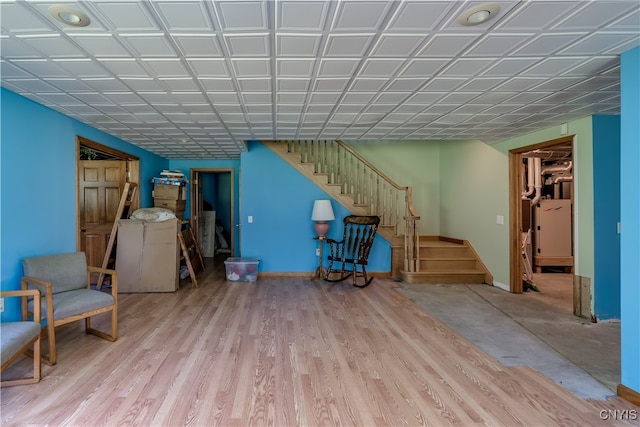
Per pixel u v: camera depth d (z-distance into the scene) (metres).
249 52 2.11
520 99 3.03
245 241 5.67
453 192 6.21
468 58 2.21
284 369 2.44
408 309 3.93
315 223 5.63
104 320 3.48
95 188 5.20
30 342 2.17
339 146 5.84
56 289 2.93
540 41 1.99
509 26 1.82
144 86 2.67
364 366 2.50
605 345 2.95
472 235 5.63
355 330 3.24
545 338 3.09
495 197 5.05
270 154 5.67
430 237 6.68
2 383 2.17
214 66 2.31
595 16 1.72
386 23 1.79
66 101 3.04
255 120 3.72
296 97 2.95
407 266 5.45
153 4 1.59
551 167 6.67
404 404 2.02
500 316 3.71
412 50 2.10
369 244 5.20
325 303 4.14
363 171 6.27
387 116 3.57
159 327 3.28
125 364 2.49
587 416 1.92
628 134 2.10
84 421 1.83
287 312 3.78
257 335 3.08
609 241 3.58
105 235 5.16
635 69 2.07
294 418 1.87
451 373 2.41
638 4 1.62
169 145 5.17
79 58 2.17
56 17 1.69
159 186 5.75
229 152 5.85
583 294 3.66
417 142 6.65
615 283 3.60
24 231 2.93
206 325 3.34
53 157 3.31
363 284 5.15
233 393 2.12
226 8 1.63
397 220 5.79
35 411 1.92
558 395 2.14
